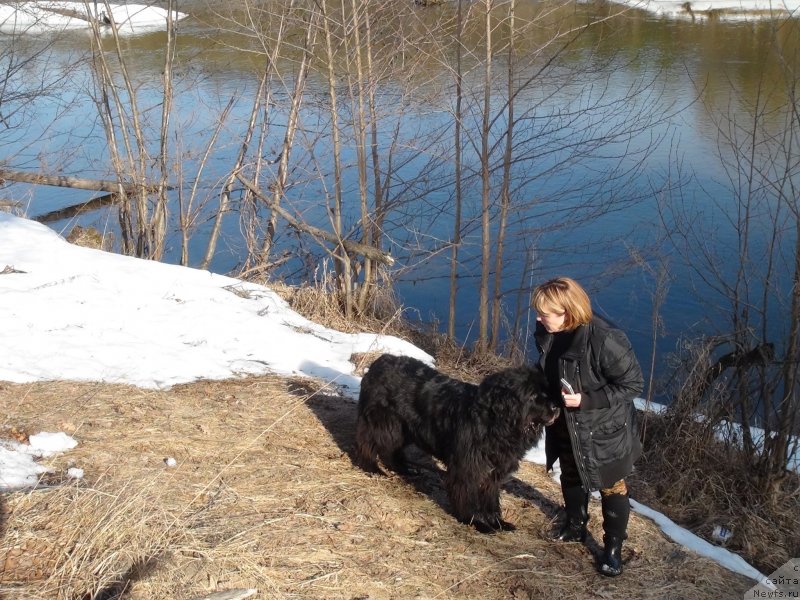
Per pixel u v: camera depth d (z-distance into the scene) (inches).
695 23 683.4
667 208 470.9
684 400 271.3
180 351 266.5
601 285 415.2
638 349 376.5
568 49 379.6
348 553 164.1
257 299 346.9
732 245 422.3
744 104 424.5
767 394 255.4
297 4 416.2
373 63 364.8
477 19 361.4
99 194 587.2
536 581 167.5
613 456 165.5
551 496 211.6
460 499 180.9
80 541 147.3
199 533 158.9
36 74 587.8
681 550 190.5
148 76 611.2
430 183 446.6
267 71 414.0
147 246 443.8
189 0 476.7
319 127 474.9
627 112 478.3
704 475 253.6
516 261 471.2
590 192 456.4
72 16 490.3
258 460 198.1
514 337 378.9
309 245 447.2
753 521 234.4
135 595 137.3
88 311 285.9
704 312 372.5
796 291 244.8
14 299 280.8
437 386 191.2
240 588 144.0
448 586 160.2
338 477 197.0
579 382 163.3
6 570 139.8
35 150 593.0
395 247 454.9
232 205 487.8
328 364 287.6
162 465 185.8
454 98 385.4
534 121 394.0
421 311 441.7
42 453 182.2
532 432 171.6
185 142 518.3
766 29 531.5
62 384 224.1
